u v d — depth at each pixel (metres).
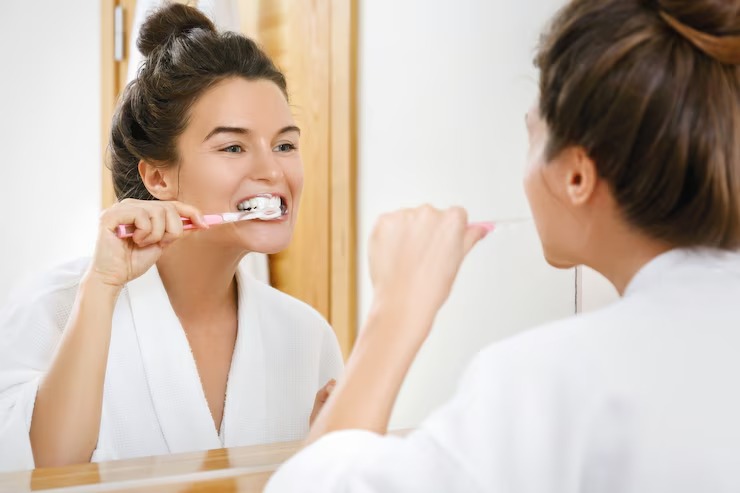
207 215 1.06
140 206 0.96
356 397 0.55
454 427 0.47
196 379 1.08
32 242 2.66
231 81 1.06
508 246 1.47
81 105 2.50
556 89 0.56
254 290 1.16
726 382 0.46
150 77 1.08
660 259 0.55
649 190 0.53
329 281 1.86
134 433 1.06
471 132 1.56
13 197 2.69
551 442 0.45
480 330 1.52
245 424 1.12
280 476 0.52
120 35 2.37
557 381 0.46
